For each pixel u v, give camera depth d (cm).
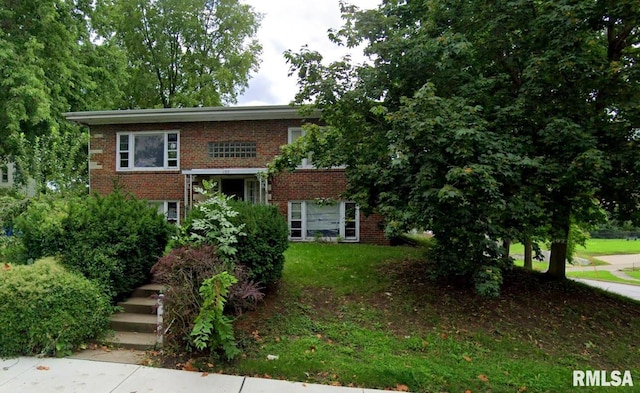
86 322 463
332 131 718
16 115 1288
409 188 582
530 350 481
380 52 621
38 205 652
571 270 2175
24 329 434
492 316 561
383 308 569
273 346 454
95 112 1224
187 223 539
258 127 1233
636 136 550
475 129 492
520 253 2095
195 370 403
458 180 479
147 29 2294
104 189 1277
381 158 614
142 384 370
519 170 529
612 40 626
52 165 920
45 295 448
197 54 2381
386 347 465
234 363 416
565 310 609
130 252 580
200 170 1214
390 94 664
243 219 562
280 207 1202
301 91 684
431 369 417
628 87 556
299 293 602
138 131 1280
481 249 531
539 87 561
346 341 476
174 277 448
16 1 1407
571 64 508
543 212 578
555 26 543
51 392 349
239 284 475
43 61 1405
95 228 559
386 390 378
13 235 761
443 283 666
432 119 486
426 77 629
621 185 555
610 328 571
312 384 383
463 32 637
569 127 500
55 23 1476
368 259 826
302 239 1194
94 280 518
